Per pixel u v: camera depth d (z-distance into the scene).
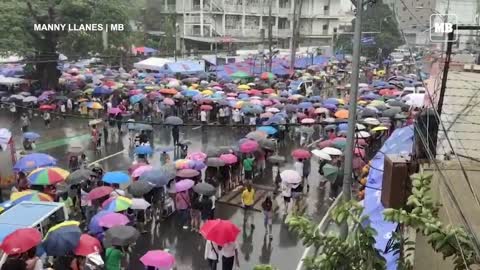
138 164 22.12
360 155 20.11
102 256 14.92
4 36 38.59
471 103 8.66
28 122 33.47
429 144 7.30
